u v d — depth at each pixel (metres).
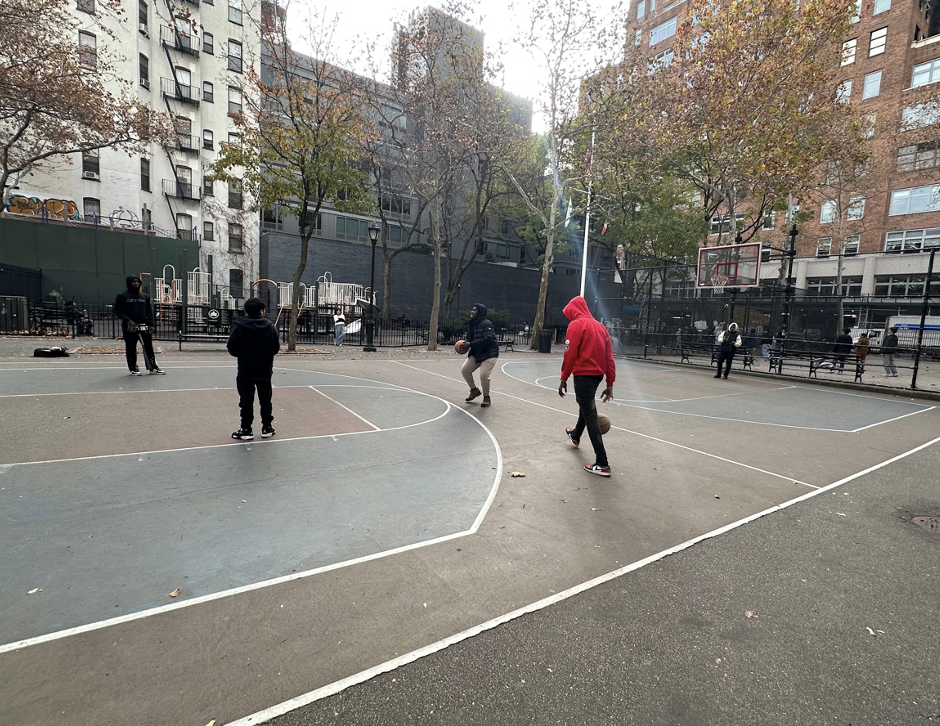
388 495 4.31
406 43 19.52
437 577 3.04
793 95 17.91
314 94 16.17
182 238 32.69
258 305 5.63
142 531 3.43
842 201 32.47
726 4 18.48
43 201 27.31
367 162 26.89
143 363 11.30
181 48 31.45
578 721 2.00
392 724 1.95
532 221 32.22
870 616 2.83
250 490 4.25
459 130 19.58
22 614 2.48
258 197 17.33
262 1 16.06
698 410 9.36
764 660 2.42
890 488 5.12
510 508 4.17
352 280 33.56
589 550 3.48
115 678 2.10
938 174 29.77
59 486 4.13
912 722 2.06
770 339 21.75
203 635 2.40
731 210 20.97
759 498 4.69
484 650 2.40
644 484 4.95
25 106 18.39
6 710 1.89
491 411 8.20
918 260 30.25
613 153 21.12
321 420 6.91
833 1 16.91
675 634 2.59
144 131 22.77
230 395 8.10
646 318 24.42
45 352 11.66
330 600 2.74
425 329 28.59
